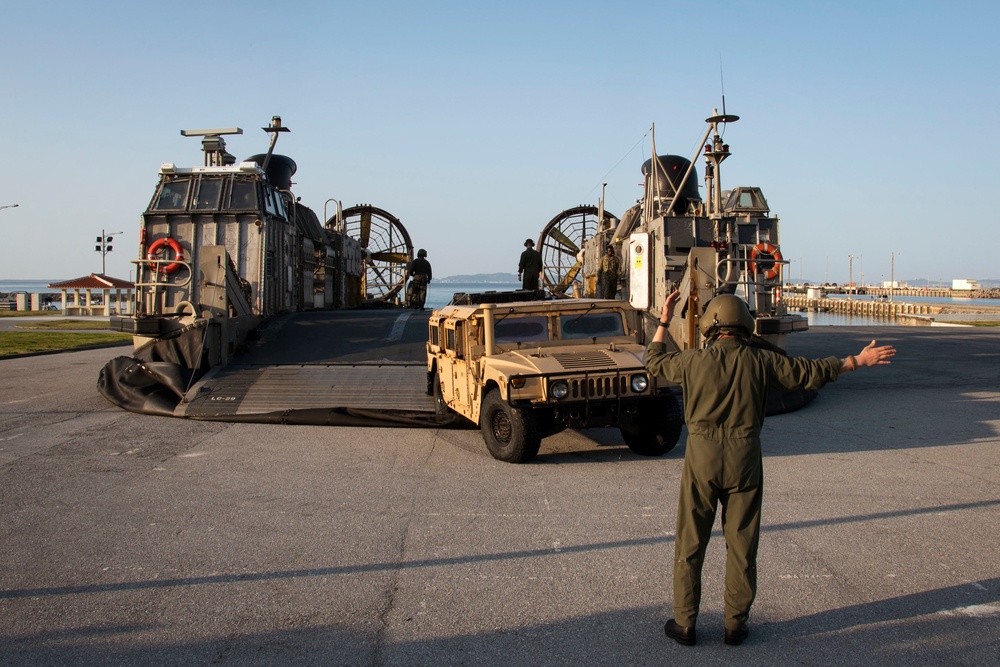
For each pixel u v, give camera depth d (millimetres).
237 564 5598
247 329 15227
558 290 25438
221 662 4145
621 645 4340
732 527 4391
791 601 4914
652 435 9047
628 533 6230
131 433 10555
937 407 12578
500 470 8484
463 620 4656
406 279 28797
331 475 8250
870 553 5746
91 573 5426
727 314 4660
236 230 16609
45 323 40000
